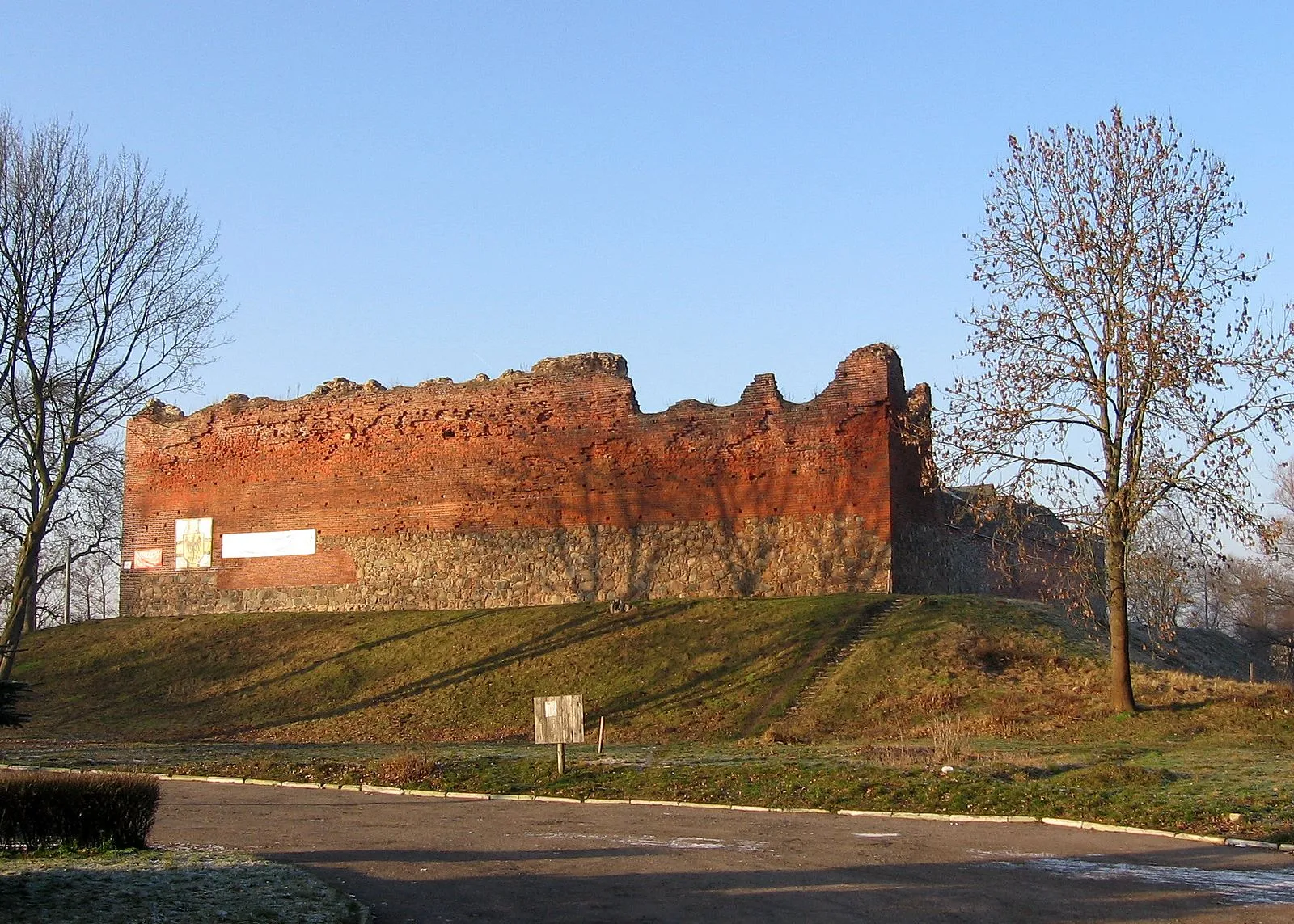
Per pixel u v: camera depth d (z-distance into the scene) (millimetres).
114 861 14219
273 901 12484
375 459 46094
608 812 19922
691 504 41312
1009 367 28875
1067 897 13047
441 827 18469
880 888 13633
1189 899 12844
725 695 33250
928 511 41812
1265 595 58969
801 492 39906
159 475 49531
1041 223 28938
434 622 42125
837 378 40062
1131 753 24016
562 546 42875
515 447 44094
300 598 46375
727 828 18000
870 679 32406
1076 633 35562
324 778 24062
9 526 46375
